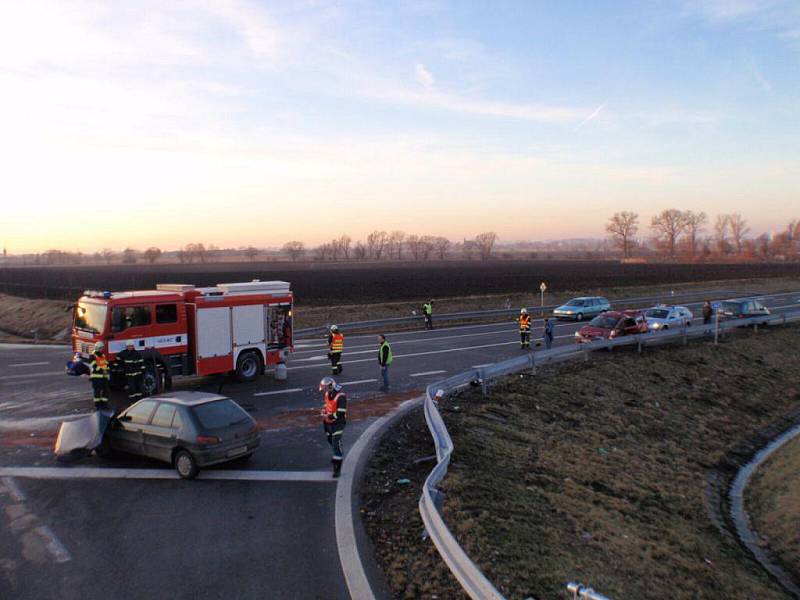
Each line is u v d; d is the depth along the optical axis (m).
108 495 10.33
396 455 12.77
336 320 37.22
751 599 9.93
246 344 19.81
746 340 32.25
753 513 14.85
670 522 12.67
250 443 11.77
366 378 20.84
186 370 18.53
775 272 87.31
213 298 18.89
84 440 12.05
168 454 11.34
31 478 11.12
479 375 18.48
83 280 70.50
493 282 64.38
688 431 19.84
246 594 7.20
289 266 128.25
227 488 10.70
